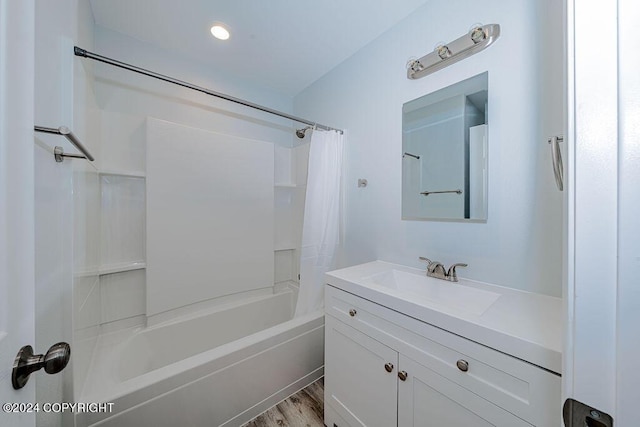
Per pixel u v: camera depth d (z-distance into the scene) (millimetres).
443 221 1322
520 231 1054
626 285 302
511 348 667
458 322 778
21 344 398
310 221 1765
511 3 1062
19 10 401
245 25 1588
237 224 2166
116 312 1638
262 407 1396
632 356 298
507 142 1084
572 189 339
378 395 1033
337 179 1868
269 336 1430
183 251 1868
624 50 303
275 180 2479
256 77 2221
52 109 832
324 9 1448
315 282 1776
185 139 1869
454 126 1268
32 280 427
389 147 1606
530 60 1016
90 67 1376
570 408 342
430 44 1363
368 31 1623
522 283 1050
